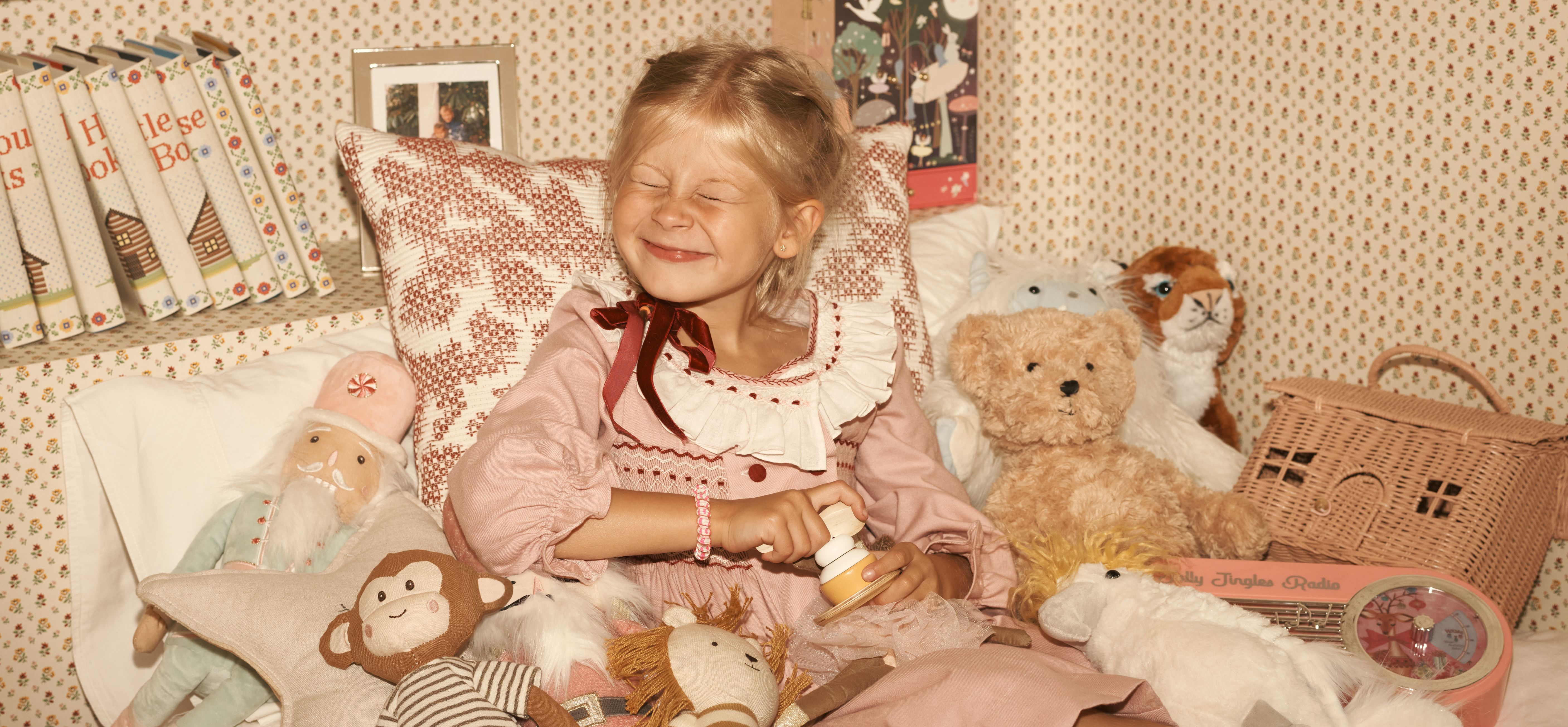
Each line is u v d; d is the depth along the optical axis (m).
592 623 1.37
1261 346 2.43
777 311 1.76
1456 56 2.05
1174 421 2.09
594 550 1.38
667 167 1.46
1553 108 1.94
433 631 1.28
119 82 1.83
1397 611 1.57
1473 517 1.75
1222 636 1.37
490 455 1.35
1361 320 2.25
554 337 1.58
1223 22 2.35
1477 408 2.11
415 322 1.72
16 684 1.76
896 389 1.70
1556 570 2.11
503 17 2.38
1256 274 2.40
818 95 1.56
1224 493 1.82
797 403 1.52
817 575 1.48
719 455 1.50
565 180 1.83
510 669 1.26
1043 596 1.58
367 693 1.31
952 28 2.46
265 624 1.36
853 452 1.65
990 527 1.59
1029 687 1.19
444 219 1.74
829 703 1.28
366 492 1.62
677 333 1.54
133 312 1.98
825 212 1.64
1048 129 2.54
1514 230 2.01
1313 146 2.26
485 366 1.68
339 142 1.80
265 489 1.61
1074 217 2.56
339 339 1.89
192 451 1.65
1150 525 1.71
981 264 2.24
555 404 1.46
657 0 2.46
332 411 1.67
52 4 2.13
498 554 1.35
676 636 1.27
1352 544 1.82
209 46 2.03
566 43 2.42
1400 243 2.17
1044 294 2.10
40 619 1.76
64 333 1.83
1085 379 1.77
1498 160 2.02
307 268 2.08
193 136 1.91
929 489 1.59
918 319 1.99
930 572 1.46
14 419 1.71
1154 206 2.50
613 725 1.28
